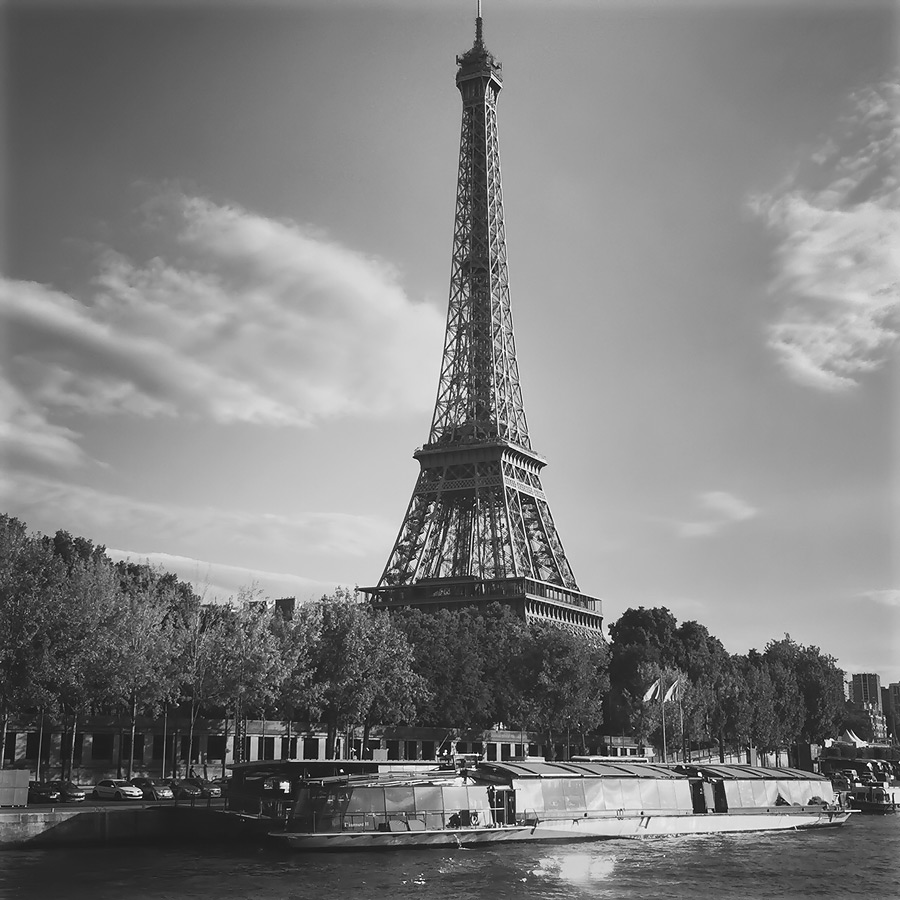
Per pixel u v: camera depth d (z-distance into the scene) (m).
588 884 78.44
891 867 91.75
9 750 126.56
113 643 114.94
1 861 78.31
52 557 112.00
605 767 112.69
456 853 90.25
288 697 133.62
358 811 91.19
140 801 103.94
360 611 142.88
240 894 69.38
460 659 169.12
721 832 115.06
